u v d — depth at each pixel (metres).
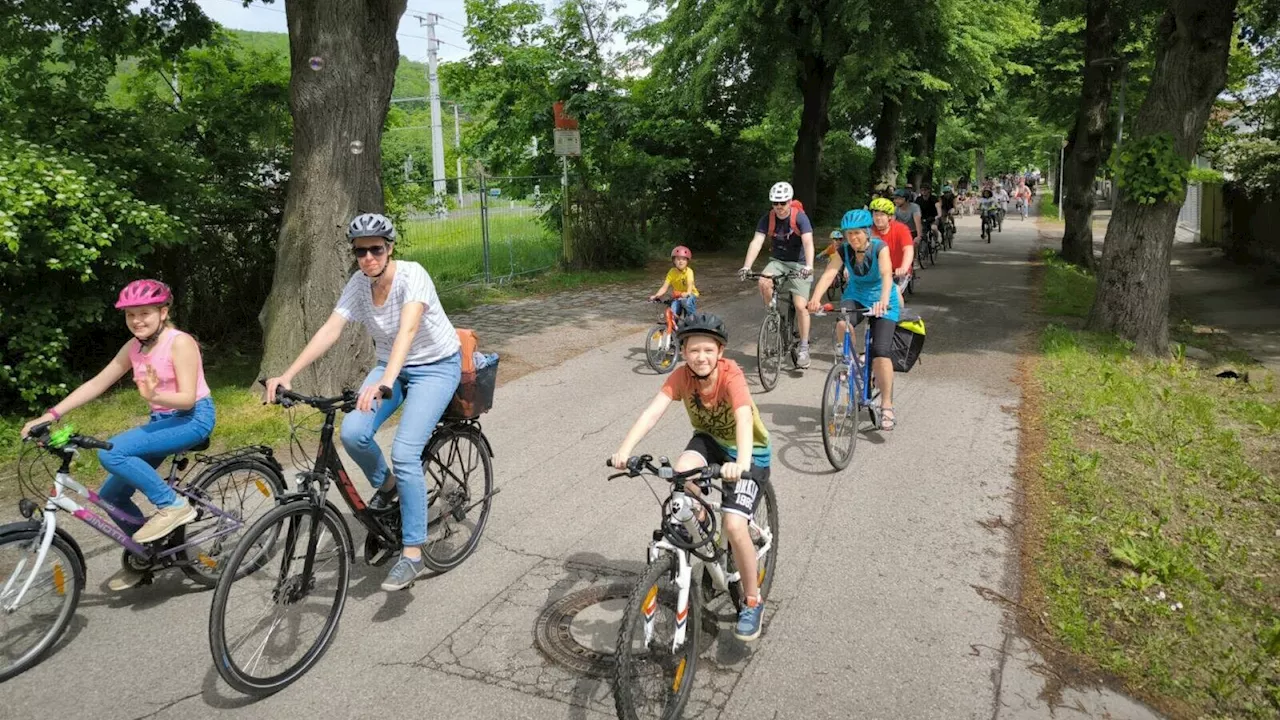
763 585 3.96
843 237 6.37
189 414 4.04
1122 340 9.66
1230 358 9.67
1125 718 3.29
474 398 4.32
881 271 6.20
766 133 28.30
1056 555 4.55
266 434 6.70
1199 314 13.23
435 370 4.10
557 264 17.38
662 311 12.70
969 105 29.36
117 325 8.48
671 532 3.09
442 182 15.08
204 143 9.81
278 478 4.52
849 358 5.93
